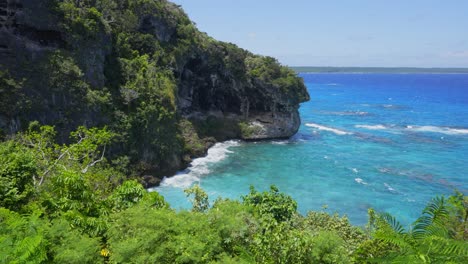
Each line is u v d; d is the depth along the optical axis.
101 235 13.34
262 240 11.79
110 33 47.94
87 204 15.10
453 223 11.51
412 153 61.44
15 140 27.02
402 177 48.50
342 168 52.28
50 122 36.25
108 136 26.33
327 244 11.20
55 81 37.38
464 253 7.76
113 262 11.08
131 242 11.12
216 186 43.75
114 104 44.19
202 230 12.20
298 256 11.08
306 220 18.27
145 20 59.88
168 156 47.88
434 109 119.94
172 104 52.94
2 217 12.70
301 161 55.69
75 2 45.69
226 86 73.19
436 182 46.62
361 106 129.38
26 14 38.44
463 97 160.50
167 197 39.53
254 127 70.31
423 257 7.88
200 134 64.31
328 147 65.44
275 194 19.36
